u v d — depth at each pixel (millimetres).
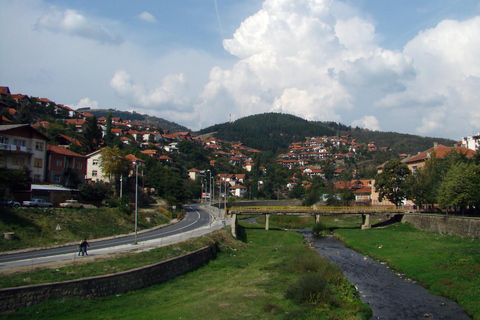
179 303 27672
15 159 61094
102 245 41812
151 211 72438
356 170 197750
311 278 30625
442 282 35469
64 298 24922
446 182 64875
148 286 31344
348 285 34094
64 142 101750
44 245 40562
